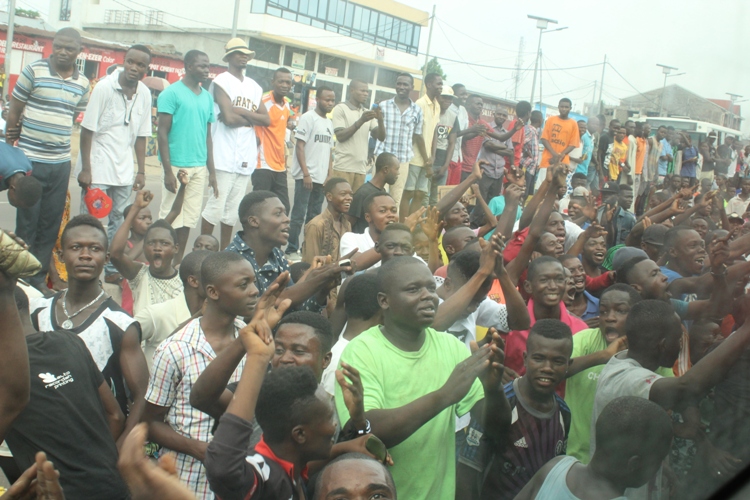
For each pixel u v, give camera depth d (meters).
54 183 5.98
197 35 32.34
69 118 6.03
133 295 4.87
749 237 5.27
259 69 27.58
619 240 9.25
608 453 2.68
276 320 2.47
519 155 11.13
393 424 2.77
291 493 2.47
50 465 1.84
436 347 3.20
